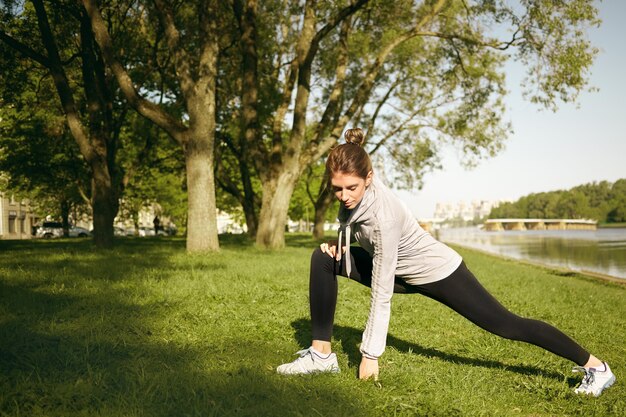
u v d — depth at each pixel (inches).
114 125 740.0
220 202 1444.4
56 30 652.1
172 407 99.3
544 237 2908.5
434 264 116.5
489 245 1727.4
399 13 652.7
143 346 139.1
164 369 120.9
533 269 609.6
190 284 261.1
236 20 723.4
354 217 113.7
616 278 527.5
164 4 503.2
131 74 761.0
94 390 105.3
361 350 121.1
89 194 1035.9
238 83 765.9
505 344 166.2
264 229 633.6
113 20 731.4
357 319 196.9
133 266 343.9
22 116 853.2
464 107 767.1
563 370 139.1
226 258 442.0
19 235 2089.1
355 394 111.2
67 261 384.5
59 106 804.6
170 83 799.1
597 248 1481.3
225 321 180.7
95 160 584.4
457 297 118.0
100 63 647.8
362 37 737.6
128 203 1487.5
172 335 158.6
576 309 253.1
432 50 832.3
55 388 105.0
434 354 154.0
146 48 773.9
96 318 171.2
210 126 497.7
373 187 113.0
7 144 898.1
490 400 114.0
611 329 203.2
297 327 177.9
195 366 124.5
